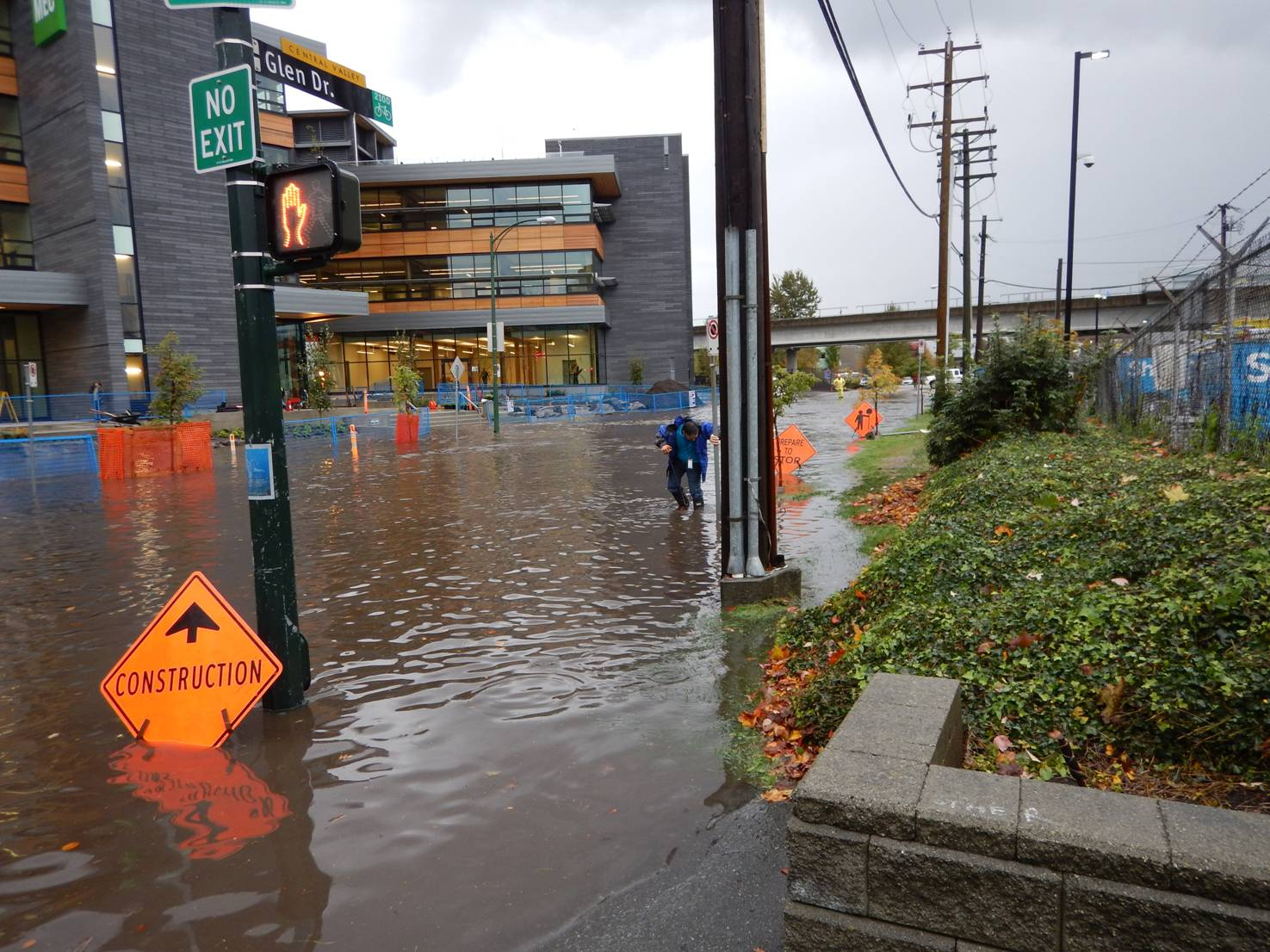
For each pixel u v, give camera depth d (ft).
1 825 12.87
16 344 133.69
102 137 125.80
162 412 92.94
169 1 16.08
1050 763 11.60
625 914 10.13
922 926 7.77
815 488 47.06
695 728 15.67
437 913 10.32
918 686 11.29
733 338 24.70
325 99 62.75
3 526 43.83
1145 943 6.97
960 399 47.39
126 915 10.50
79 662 21.06
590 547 33.35
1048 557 19.08
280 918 10.34
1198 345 39.32
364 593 26.86
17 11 130.11
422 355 206.80
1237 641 12.53
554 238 203.72
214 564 32.53
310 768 14.52
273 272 16.39
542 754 14.76
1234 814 7.48
